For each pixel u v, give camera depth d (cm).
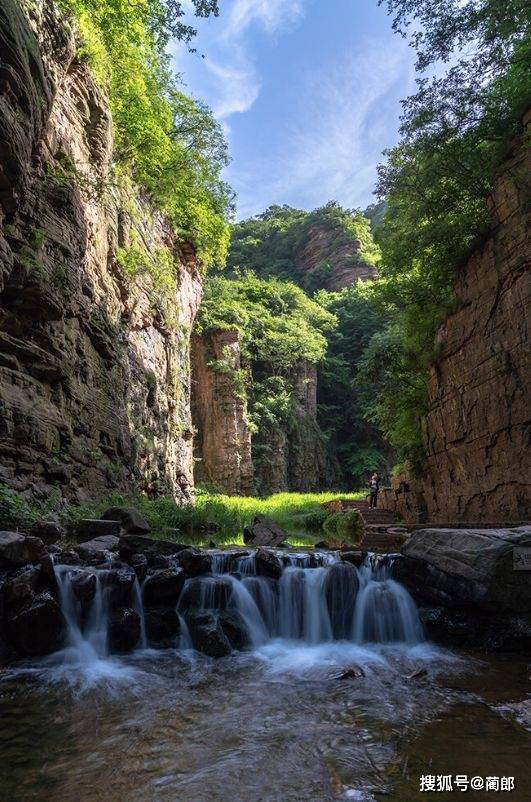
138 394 1898
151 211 2248
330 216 9594
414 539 807
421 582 768
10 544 629
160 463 2123
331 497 3741
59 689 493
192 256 2855
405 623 725
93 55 1434
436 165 1647
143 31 1775
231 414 4684
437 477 1973
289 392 5756
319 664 590
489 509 1573
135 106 1900
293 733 392
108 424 1495
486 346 1588
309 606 741
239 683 518
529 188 1395
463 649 664
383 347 2281
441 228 1681
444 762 341
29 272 1005
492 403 1546
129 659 597
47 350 1111
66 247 1195
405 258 1881
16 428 962
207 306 5431
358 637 728
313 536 1817
